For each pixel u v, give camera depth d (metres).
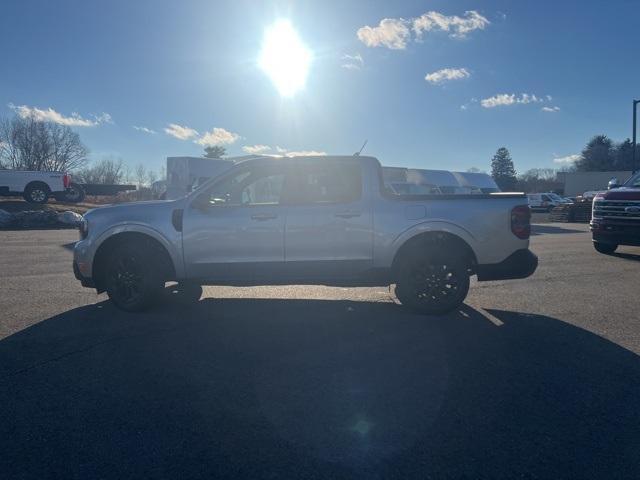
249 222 6.30
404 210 6.29
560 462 3.04
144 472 2.94
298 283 6.43
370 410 3.70
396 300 7.17
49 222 22.08
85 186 34.00
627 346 5.14
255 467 3.00
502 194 6.45
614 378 4.31
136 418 3.58
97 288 6.63
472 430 3.42
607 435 3.36
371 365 4.59
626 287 8.16
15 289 7.87
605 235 11.73
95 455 3.12
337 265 6.32
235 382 4.20
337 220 6.28
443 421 3.54
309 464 3.03
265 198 6.45
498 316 6.30
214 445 3.23
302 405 3.79
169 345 5.13
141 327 5.77
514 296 7.47
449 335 5.50
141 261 6.30
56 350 4.96
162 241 6.34
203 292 7.77
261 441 3.28
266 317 6.23
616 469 2.97
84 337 5.38
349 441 3.28
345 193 6.39
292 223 6.29
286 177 6.46
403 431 3.40
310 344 5.17
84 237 6.50
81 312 6.45
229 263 6.34
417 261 6.24
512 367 4.55
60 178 26.77
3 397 3.91
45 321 6.02
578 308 6.73
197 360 4.71
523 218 6.36
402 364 4.62
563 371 4.46
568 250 13.43
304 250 6.30
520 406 3.77
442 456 3.11
